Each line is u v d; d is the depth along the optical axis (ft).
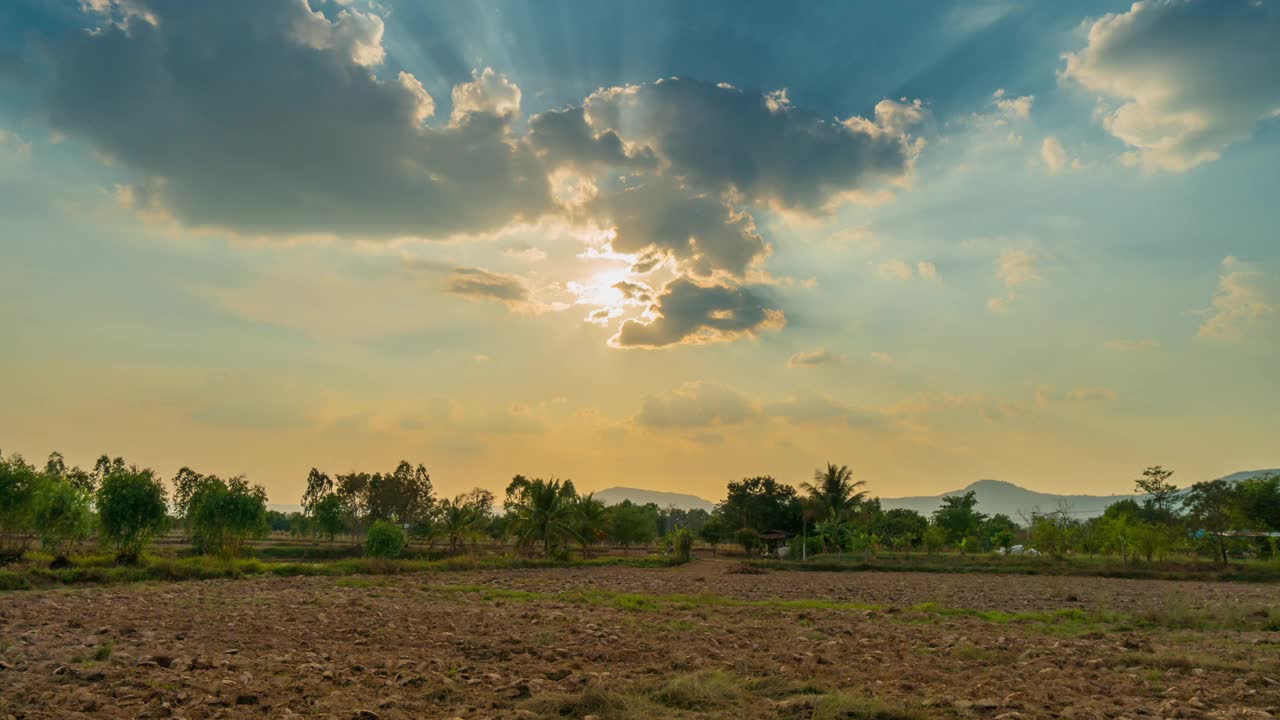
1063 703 35.35
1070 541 211.00
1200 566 175.83
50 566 114.93
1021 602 102.01
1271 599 109.81
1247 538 227.20
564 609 75.87
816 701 34.14
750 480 333.21
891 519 281.95
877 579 155.43
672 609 79.46
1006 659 48.91
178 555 154.51
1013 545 321.93
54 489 128.26
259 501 155.94
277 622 58.85
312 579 113.29
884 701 34.42
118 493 121.39
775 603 90.02
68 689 33.42
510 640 52.29
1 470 124.67
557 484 211.00
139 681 35.24
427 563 150.82
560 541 210.38
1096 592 120.88
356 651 46.80
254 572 120.88
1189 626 72.08
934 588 127.85
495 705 33.88
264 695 33.50
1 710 29.48
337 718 29.81
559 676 40.29
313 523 293.23
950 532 344.28
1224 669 45.57
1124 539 185.16
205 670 38.65
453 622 62.54
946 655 50.47
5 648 42.45
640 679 39.40
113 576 100.37
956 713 33.47
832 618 73.56
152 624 55.57
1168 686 40.11
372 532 197.36
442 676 38.27
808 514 264.11
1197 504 247.29
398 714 31.01
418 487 337.11
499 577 136.46
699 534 377.91
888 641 56.49
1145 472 312.50
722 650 50.52
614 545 379.96
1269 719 32.12
